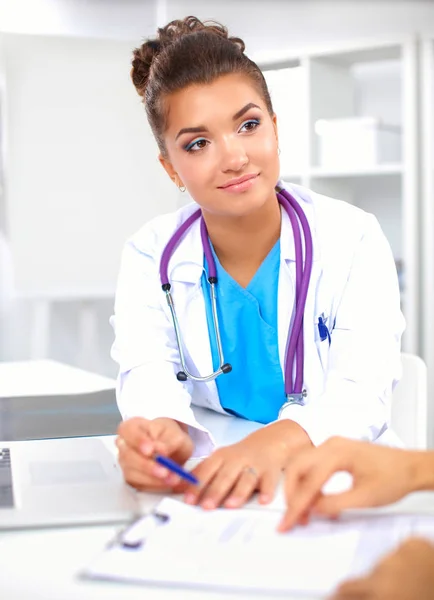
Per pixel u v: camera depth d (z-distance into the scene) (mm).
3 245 3770
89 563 636
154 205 3510
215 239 1222
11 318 3930
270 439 874
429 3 3293
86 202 3410
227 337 1237
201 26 1161
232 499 756
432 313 2973
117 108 3402
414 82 2922
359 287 1160
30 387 1557
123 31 3596
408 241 2980
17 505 781
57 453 1005
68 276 3428
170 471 798
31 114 3311
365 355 1085
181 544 647
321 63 3152
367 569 585
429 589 482
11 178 3320
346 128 3066
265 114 1048
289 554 620
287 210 1233
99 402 1390
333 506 688
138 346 1203
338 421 947
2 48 3252
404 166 2955
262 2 3752
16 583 603
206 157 1030
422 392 1259
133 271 1288
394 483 706
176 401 1080
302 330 1184
